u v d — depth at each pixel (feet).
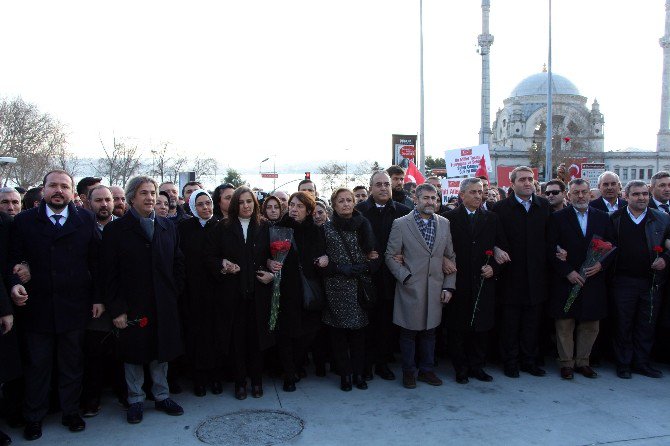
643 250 18.39
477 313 17.71
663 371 19.27
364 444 13.57
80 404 15.60
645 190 18.26
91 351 15.43
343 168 214.07
